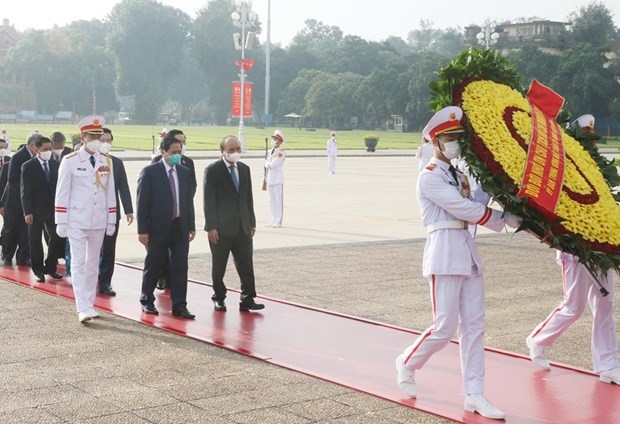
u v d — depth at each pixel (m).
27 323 9.23
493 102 6.83
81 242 9.49
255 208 21.89
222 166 9.91
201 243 15.52
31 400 6.54
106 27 177.38
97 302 10.40
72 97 138.12
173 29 130.50
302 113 124.62
